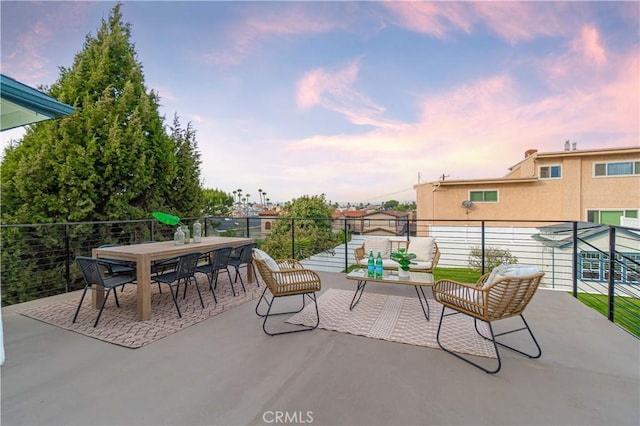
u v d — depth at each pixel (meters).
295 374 2.07
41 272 6.09
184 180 8.41
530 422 1.59
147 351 2.42
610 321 3.04
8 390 1.90
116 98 7.38
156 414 1.67
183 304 3.65
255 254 3.10
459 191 11.05
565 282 8.10
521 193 10.46
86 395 1.85
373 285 4.54
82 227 6.26
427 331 2.79
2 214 6.20
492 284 2.13
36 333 2.79
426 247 4.32
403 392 1.86
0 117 3.03
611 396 1.82
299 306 3.56
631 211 9.59
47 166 6.27
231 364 2.21
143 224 7.21
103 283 2.91
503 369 2.13
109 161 6.64
